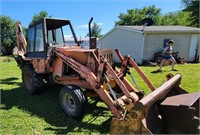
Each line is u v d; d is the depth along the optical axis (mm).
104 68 3697
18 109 4621
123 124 2650
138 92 4051
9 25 32656
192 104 2922
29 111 4480
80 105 3844
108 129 3600
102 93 3660
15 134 3473
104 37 17359
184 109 2781
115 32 16094
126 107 3148
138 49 14375
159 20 39969
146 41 14016
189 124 2781
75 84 4410
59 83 4832
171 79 3590
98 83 3695
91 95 4227
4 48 32656
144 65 13172
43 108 4652
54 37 5703
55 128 3670
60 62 4684
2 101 5199
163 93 3172
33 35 5637
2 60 17547
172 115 2914
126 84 4195
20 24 7148
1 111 4508
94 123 3838
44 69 5094
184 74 8383
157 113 3115
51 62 4867
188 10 26422
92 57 4070
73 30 5910
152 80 7312
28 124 3846
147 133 2529
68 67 4672
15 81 7719
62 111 4375
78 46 5395
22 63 6352
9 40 32344
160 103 3023
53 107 4703
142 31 13789
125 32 15203
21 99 5367
